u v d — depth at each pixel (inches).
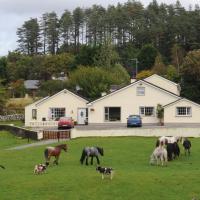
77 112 3462.1
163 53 7859.3
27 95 5477.4
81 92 4050.2
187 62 4421.8
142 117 3373.5
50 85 4997.5
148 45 6894.7
